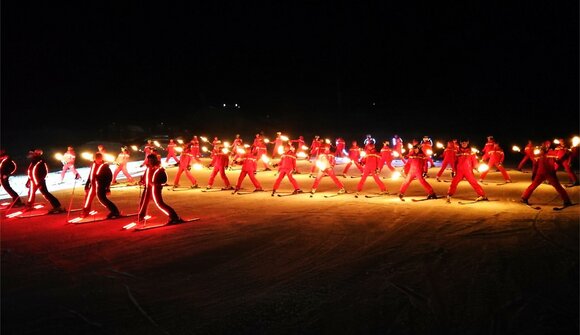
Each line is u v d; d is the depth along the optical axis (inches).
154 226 416.8
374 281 255.9
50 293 253.3
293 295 239.5
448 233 360.5
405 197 560.1
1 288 262.8
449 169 945.5
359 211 467.5
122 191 676.7
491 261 283.0
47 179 859.4
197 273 281.3
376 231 375.9
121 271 289.3
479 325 197.2
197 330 201.9
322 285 252.8
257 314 216.7
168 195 624.7
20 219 468.4
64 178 873.5
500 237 342.0
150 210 507.5
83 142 1659.7
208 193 636.1
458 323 199.8
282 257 309.9
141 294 248.2
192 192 650.8
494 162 704.4
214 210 496.4
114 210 464.1
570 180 698.8
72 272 289.7
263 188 678.5
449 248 316.2
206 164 1185.4
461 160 507.2
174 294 246.8
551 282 244.1
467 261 285.1
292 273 275.9
